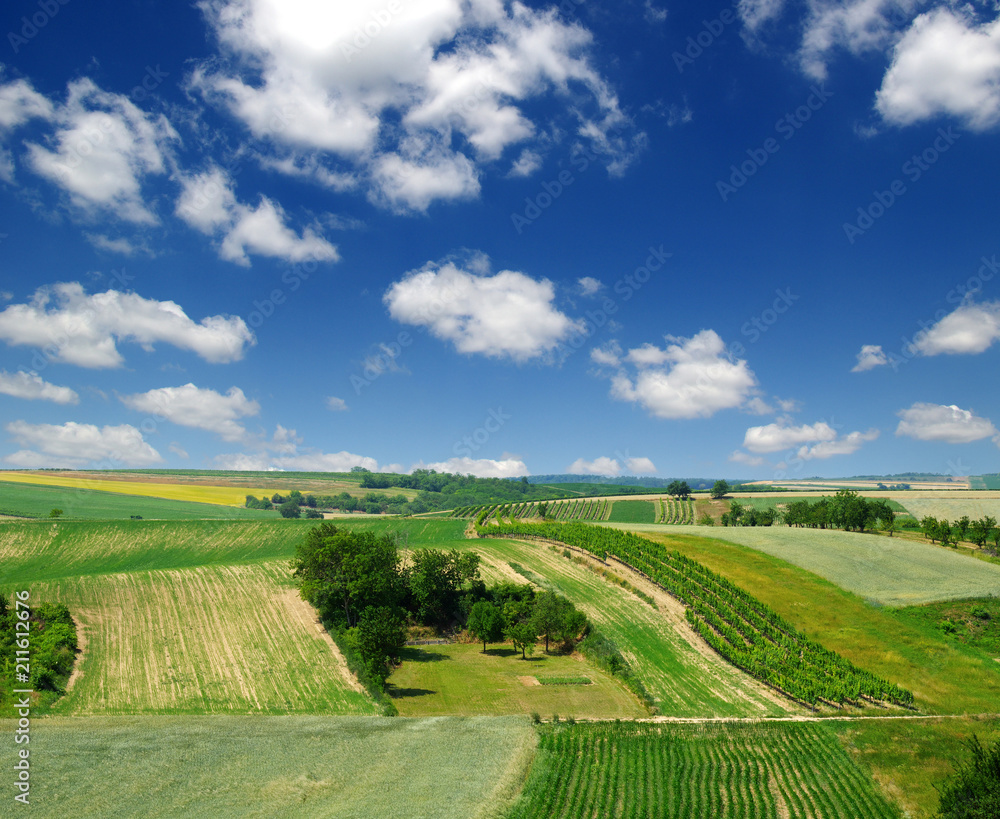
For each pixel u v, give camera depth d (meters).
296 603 74.56
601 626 70.75
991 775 29.91
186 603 71.06
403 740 38.97
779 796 34.94
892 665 60.53
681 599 77.50
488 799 31.47
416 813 29.48
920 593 75.94
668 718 46.97
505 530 120.62
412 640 75.06
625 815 31.86
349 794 31.14
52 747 34.38
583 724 43.47
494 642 74.94
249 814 28.52
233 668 55.69
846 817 32.97
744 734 42.53
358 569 68.12
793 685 54.50
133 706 46.16
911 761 39.19
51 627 56.47
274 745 36.75
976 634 66.50
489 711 49.53
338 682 54.25
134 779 31.12
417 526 125.94
